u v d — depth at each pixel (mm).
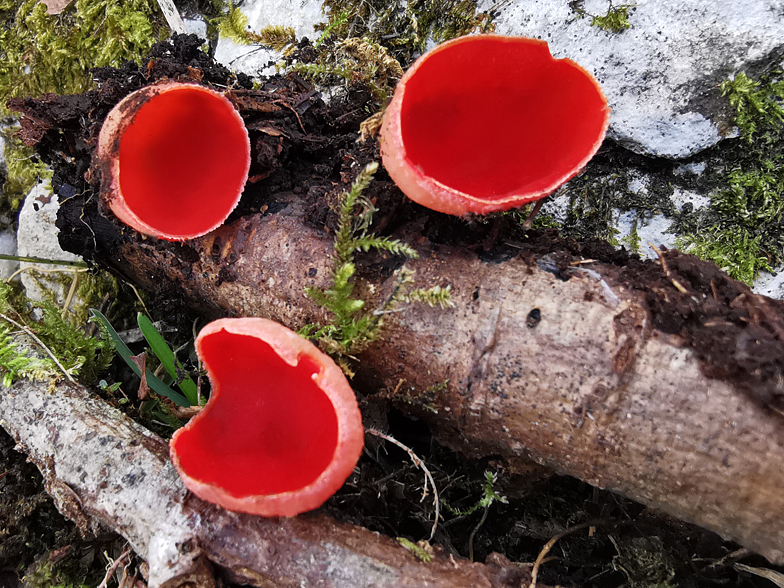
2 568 129
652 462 82
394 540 93
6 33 178
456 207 89
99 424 107
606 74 124
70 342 131
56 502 102
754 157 122
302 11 152
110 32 167
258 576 89
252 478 93
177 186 107
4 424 114
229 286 114
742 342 79
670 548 110
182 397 129
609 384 83
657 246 128
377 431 103
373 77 130
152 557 89
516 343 89
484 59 93
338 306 98
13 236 181
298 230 108
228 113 103
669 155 124
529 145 99
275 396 103
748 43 116
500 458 110
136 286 144
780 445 76
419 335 95
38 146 118
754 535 81
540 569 116
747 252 123
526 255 96
